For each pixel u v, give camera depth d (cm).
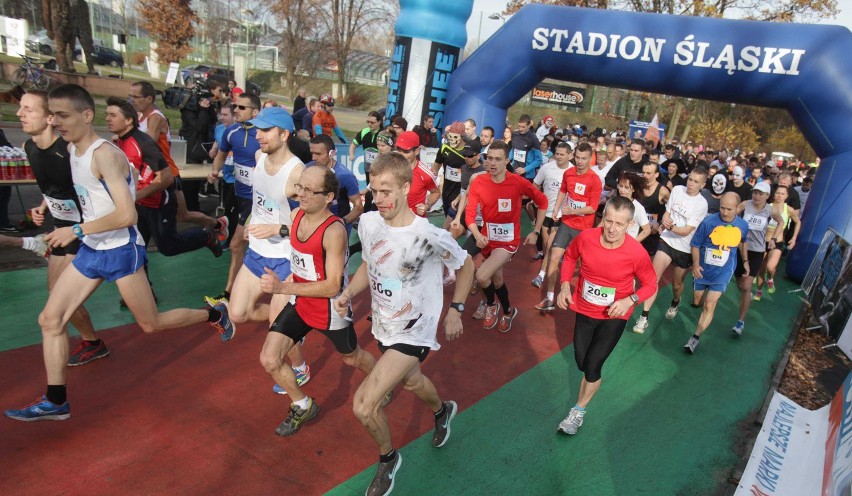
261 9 3331
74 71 1977
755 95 931
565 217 651
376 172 271
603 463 378
